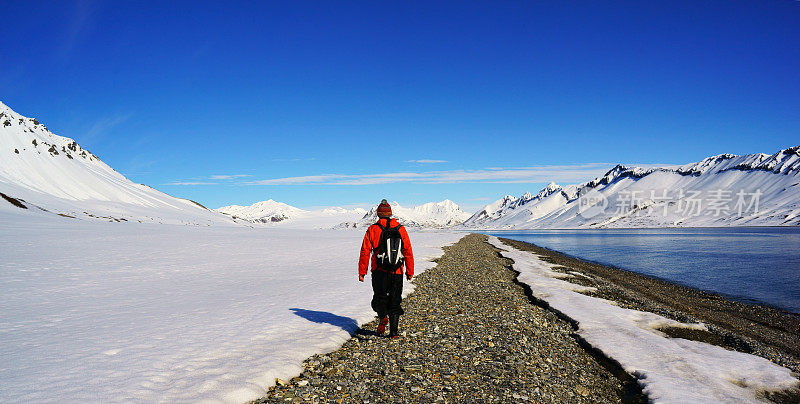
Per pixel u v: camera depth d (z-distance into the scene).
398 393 6.00
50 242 30.41
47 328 8.49
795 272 34.88
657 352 9.14
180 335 8.09
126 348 7.08
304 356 7.25
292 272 20.88
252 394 5.44
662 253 57.12
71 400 4.75
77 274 17.45
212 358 6.71
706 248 66.50
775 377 7.97
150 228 60.25
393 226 8.68
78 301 11.91
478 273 23.97
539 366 7.77
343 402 5.60
